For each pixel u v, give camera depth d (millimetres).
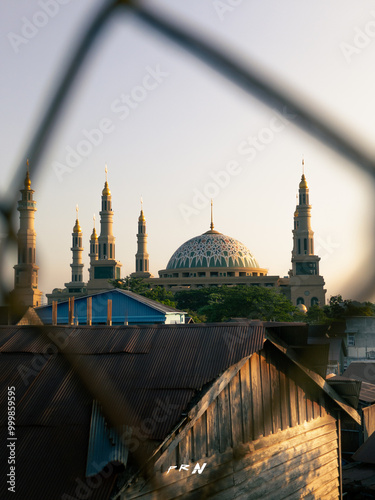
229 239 150250
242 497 10508
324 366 12422
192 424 8727
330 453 14148
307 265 124438
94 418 8695
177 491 9000
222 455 10148
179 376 9539
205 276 142125
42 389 9898
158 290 92188
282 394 12328
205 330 11258
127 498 7805
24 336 11891
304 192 129875
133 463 7703
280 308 81250
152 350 10688
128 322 35938
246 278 133000
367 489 15633
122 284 90312
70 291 139000
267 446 11453
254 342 10414
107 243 141500
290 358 11992
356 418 14461
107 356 10625
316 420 13703
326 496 13578
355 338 40438
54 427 8719
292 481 12188
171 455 8992
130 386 9375
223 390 10492
